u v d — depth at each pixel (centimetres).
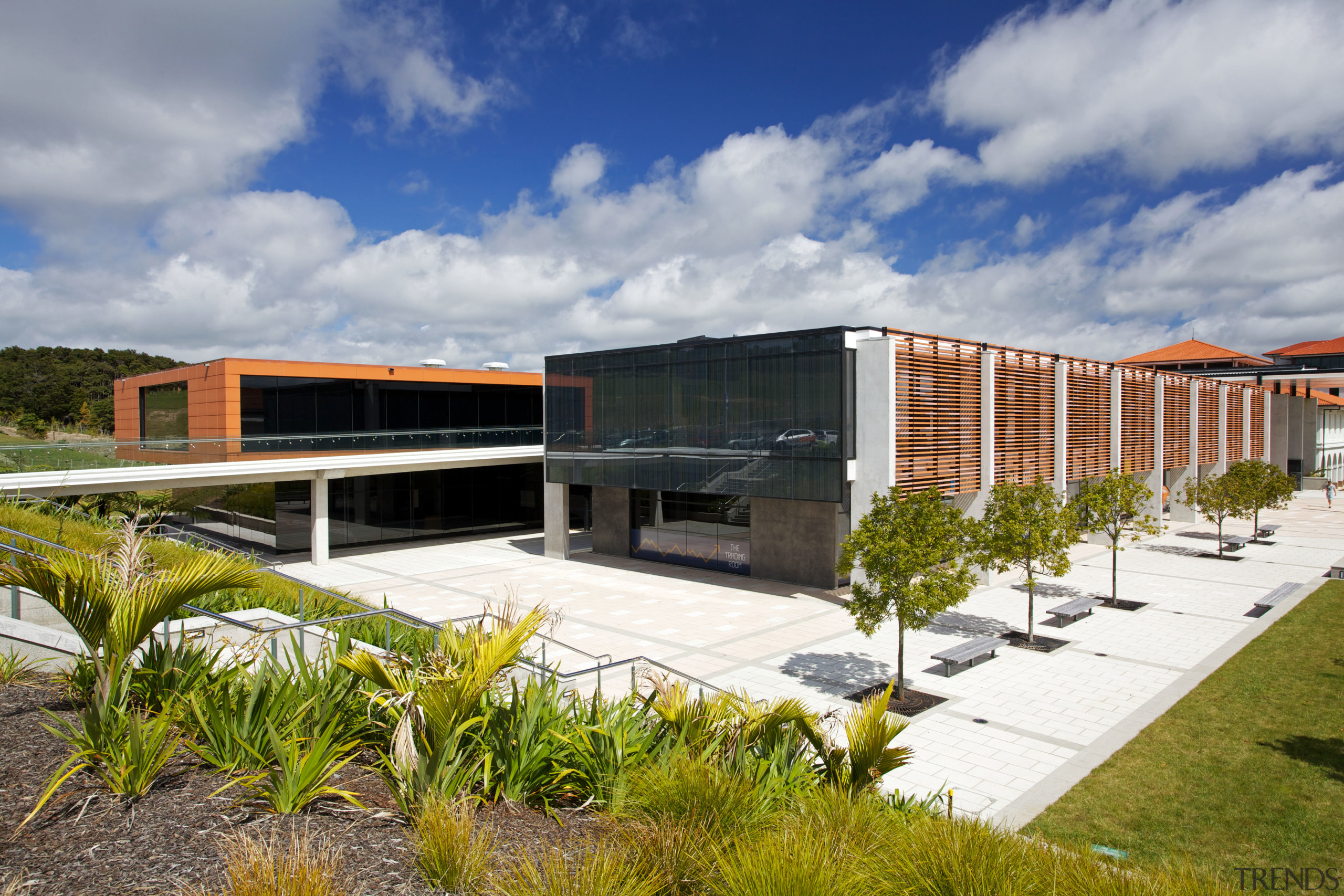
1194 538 2809
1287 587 1952
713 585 2139
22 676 610
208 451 2217
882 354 1794
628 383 2317
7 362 7212
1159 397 2939
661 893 384
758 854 386
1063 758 975
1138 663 1363
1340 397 5138
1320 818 791
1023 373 2211
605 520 2703
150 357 8594
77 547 1095
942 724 1097
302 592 1025
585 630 1652
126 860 360
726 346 2052
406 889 359
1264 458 3925
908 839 430
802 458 1889
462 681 450
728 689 1262
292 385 2788
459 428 3122
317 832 410
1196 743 1002
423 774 448
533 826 468
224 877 348
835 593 2022
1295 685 1208
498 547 2898
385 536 3025
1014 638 1552
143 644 760
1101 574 2189
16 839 371
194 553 1159
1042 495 1551
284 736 477
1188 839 762
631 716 639
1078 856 415
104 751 441
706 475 2109
